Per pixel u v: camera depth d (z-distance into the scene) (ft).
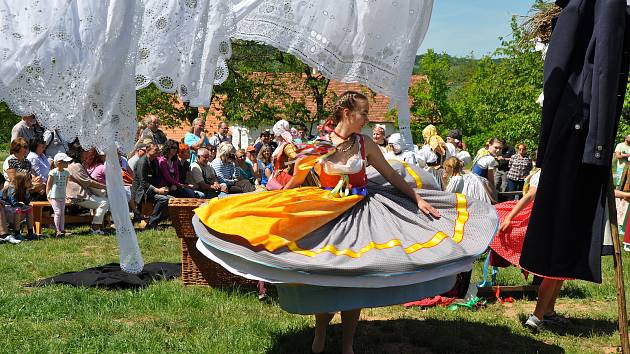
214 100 65.82
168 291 18.75
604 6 13.06
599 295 20.24
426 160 29.14
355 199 13.15
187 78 13.44
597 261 14.06
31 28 12.28
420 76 99.19
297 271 11.82
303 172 13.79
